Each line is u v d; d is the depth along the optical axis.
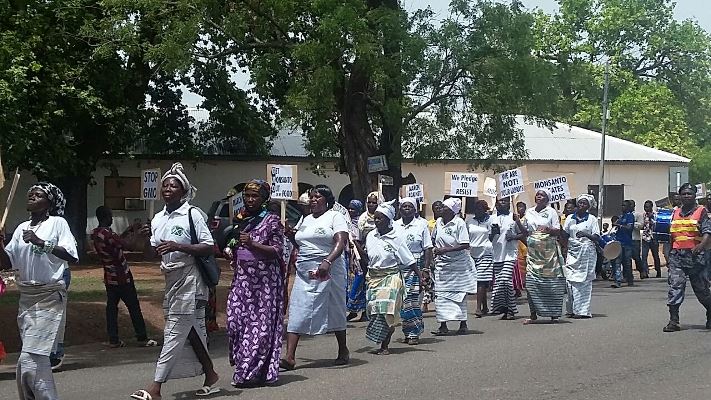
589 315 15.09
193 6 20.66
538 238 14.45
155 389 8.43
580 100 50.22
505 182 18.39
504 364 10.54
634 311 16.02
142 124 29.42
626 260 22.25
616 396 8.71
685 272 13.09
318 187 10.20
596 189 40.69
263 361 9.21
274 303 9.33
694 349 11.52
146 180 19.81
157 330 14.57
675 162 41.44
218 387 9.30
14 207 30.47
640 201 41.44
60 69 22.77
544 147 40.56
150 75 27.50
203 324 8.75
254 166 34.66
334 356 11.44
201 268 8.55
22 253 7.73
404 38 19.67
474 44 21.14
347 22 18.81
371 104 22.02
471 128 22.31
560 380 9.51
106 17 23.36
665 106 50.81
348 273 15.19
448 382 9.47
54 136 23.80
